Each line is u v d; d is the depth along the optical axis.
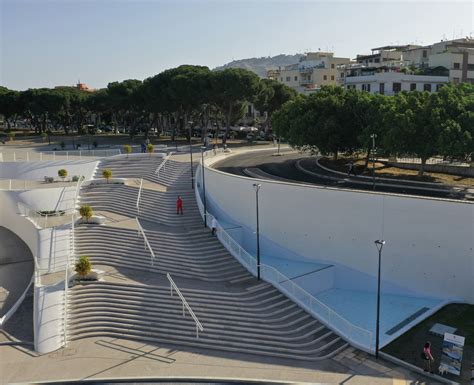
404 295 23.75
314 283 24.58
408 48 92.62
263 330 19.05
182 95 56.16
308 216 26.17
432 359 16.52
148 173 37.94
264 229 27.91
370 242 24.33
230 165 41.44
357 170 37.44
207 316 19.75
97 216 28.59
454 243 22.20
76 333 19.28
